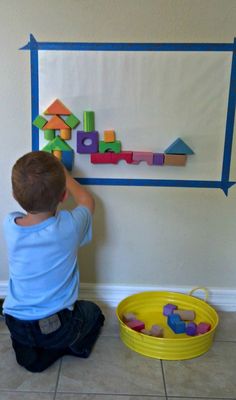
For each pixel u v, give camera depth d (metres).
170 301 1.61
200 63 1.46
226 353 1.35
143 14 1.42
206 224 1.59
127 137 1.51
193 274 1.64
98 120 1.50
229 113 1.49
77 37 1.44
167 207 1.57
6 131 1.51
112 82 1.47
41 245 1.20
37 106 1.49
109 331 1.47
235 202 1.57
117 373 1.24
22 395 1.14
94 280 1.64
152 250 1.62
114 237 1.60
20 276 1.23
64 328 1.25
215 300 1.65
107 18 1.42
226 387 1.19
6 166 1.54
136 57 1.45
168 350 1.30
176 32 1.43
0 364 1.27
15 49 1.45
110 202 1.57
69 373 1.24
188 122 1.50
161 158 1.50
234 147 1.52
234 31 1.43
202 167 1.54
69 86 1.48
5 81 1.47
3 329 1.47
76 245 1.27
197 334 1.43
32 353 1.25
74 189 1.44
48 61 1.46
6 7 1.42
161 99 1.48
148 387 1.19
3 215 1.59
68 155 1.50
